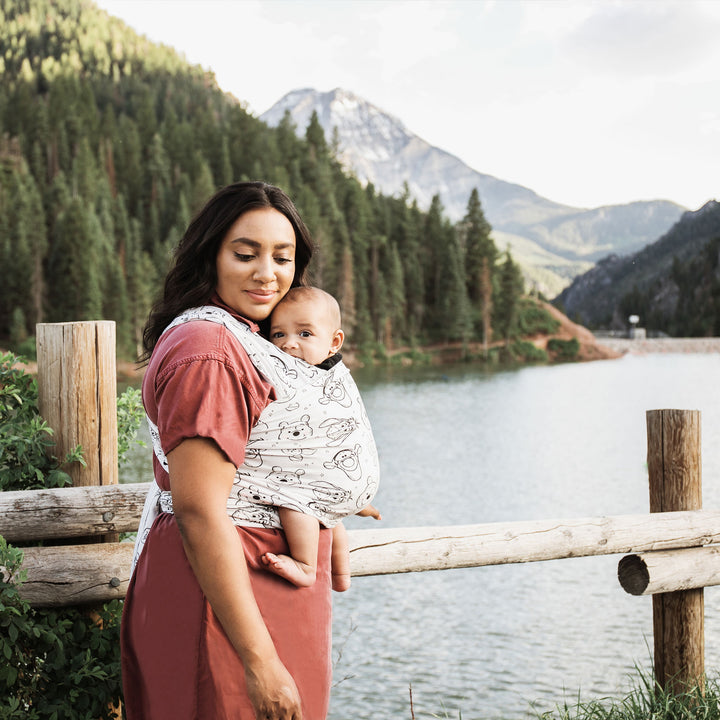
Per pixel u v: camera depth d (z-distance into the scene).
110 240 94.81
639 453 26.64
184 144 129.12
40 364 2.43
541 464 24.27
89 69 197.00
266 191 1.56
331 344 1.62
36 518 2.27
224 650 1.40
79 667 2.26
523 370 83.56
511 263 105.62
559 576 9.98
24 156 115.25
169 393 1.37
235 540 1.36
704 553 3.00
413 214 115.56
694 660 3.08
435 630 8.00
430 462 24.72
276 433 1.49
